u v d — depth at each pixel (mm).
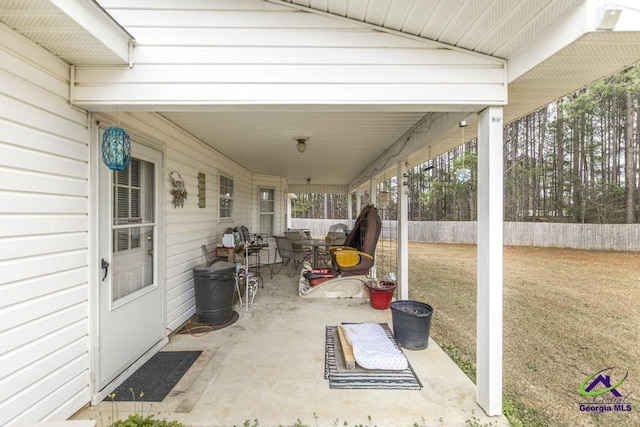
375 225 4867
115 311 2229
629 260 8414
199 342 2967
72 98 1837
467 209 15555
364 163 6223
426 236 14531
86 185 1977
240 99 1900
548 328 3717
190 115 2990
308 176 8484
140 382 2248
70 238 1832
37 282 1594
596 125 11820
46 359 1646
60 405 1733
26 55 1526
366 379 2277
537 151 13547
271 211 8148
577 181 11945
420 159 4496
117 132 1871
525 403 2160
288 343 2928
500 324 1910
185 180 3582
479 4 1480
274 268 7188
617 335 3477
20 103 1498
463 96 1904
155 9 1875
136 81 1870
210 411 1904
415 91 1910
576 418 2000
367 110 2047
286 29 1911
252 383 2223
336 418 1846
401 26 1844
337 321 3549
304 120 3189
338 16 1896
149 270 2787
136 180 2592
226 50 1899
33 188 1573
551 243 11062
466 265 8438
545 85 1927
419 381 2260
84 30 1456
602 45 1406
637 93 9930
